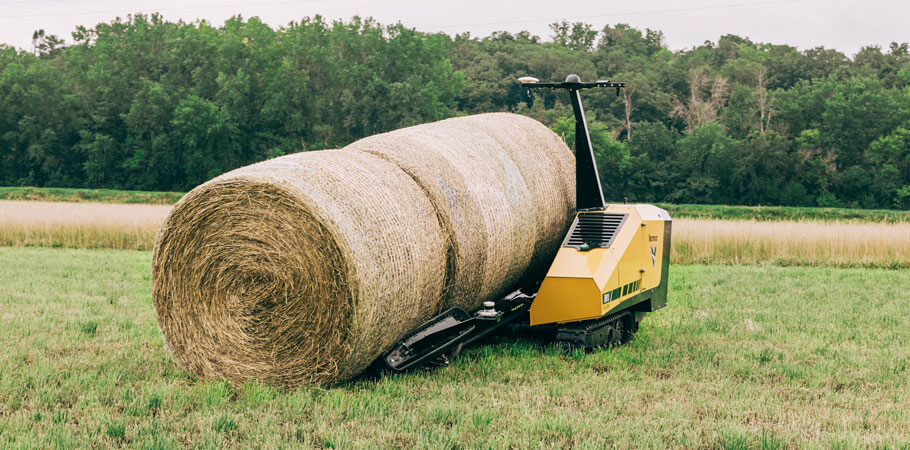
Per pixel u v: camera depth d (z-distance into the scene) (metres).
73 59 91.50
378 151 7.19
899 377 7.21
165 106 79.88
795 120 81.06
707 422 5.64
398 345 6.93
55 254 18.02
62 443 5.00
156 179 80.38
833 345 8.64
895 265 18.30
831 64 100.81
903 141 74.88
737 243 19.14
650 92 91.31
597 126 78.19
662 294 9.45
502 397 6.25
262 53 84.38
